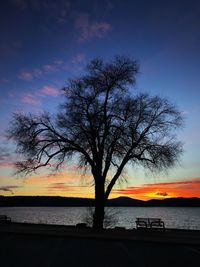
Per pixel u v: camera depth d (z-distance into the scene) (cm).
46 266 1049
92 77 2872
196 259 1226
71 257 1223
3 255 1249
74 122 2752
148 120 2722
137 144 2647
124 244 1638
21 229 2214
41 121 2803
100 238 1802
